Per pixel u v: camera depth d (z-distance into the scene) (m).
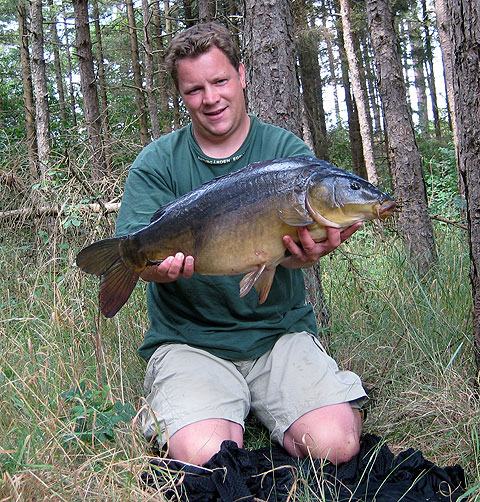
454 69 3.43
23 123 16.08
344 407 3.02
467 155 3.41
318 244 2.65
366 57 23.30
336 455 2.91
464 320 4.14
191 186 3.24
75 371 3.58
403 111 6.84
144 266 2.72
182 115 18.45
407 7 20.77
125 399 3.55
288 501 2.48
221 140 3.21
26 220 6.01
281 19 4.18
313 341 3.33
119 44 22.28
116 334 4.19
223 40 3.06
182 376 3.04
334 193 2.51
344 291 5.04
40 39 9.96
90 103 10.23
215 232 2.58
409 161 6.62
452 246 6.00
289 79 4.21
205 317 3.19
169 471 2.60
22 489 2.33
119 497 2.43
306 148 3.28
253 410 3.27
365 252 6.74
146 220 3.12
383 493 2.63
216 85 3.06
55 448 2.68
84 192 5.85
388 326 4.40
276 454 3.08
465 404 3.26
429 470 2.76
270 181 2.56
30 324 4.36
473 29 3.28
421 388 3.54
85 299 4.44
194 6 18.47
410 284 4.81
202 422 2.88
